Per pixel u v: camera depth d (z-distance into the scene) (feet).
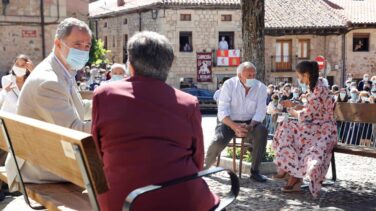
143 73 10.78
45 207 13.05
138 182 10.23
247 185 24.50
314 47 123.34
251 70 25.20
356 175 27.35
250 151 28.22
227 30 118.73
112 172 10.46
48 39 89.25
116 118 10.32
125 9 129.90
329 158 22.09
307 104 22.49
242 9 30.19
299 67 22.61
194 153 11.12
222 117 25.05
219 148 25.18
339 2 136.56
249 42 29.94
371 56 126.21
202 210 10.85
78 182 10.39
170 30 115.75
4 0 86.17
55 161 11.00
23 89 13.43
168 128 10.44
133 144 10.28
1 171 16.01
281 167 22.48
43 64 13.87
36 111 13.30
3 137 14.38
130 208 9.49
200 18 117.29
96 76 68.54
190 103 10.93
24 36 87.86
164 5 114.21
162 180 10.22
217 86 118.93
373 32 125.59
